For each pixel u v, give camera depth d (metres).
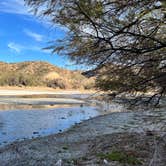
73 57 4.77
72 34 4.48
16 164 9.41
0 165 9.42
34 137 15.66
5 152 11.41
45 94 76.69
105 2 4.20
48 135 15.77
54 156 9.99
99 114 27.62
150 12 4.46
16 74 109.81
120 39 4.66
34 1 4.14
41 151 11.15
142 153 8.45
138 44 4.71
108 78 5.32
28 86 106.31
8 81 102.75
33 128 18.97
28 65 138.12
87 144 11.52
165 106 5.59
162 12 4.43
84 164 8.33
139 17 4.43
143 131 12.68
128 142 9.95
